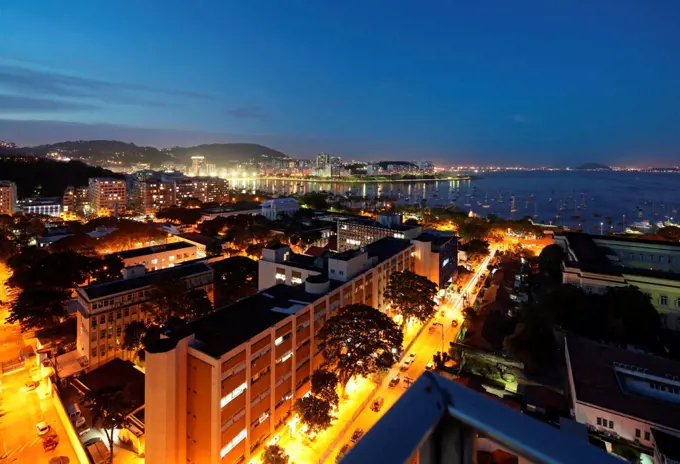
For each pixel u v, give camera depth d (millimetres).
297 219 190000
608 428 40000
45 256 94312
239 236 140875
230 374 42312
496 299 89062
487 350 64562
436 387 5527
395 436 4676
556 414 45531
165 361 40688
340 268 69688
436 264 94938
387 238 100375
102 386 55219
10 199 187500
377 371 60344
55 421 54375
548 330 61188
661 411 39312
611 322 60156
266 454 42719
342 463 4344
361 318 56688
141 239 133875
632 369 46844
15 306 77438
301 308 55094
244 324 49625
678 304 63562
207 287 84625
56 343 73312
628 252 88312
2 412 55719
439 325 82500
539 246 155000
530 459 4375
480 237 155500
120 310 69000
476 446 4945
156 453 41156
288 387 52156
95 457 46344
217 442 41094
